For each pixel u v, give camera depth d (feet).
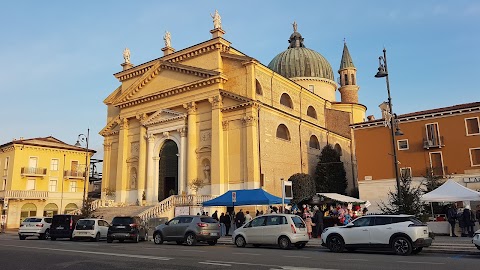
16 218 158.51
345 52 201.98
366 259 42.68
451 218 70.85
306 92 149.59
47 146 170.30
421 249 52.37
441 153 111.45
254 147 109.60
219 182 111.45
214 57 121.19
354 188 150.71
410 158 115.44
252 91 113.80
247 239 62.95
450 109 111.34
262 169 111.34
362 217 53.21
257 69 120.67
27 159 165.37
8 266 38.09
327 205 100.73
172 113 128.16
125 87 149.18
